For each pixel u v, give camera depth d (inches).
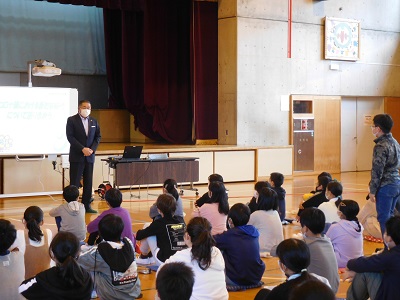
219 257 146.6
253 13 523.8
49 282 118.0
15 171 407.8
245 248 187.9
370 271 135.6
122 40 586.6
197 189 442.6
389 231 136.0
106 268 146.2
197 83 534.0
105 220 149.5
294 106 550.6
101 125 626.2
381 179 210.8
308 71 555.5
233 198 408.8
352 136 602.5
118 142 632.4
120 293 147.2
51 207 366.0
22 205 372.5
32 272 163.9
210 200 228.8
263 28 529.0
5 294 139.3
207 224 154.6
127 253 147.9
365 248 256.7
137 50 594.9
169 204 192.4
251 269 189.2
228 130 527.8
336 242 193.8
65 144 400.8
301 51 550.6
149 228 190.2
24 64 588.4
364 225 272.7
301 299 77.3
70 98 401.1
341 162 596.7
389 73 608.1
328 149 575.5
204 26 532.1
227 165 500.4
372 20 592.1
